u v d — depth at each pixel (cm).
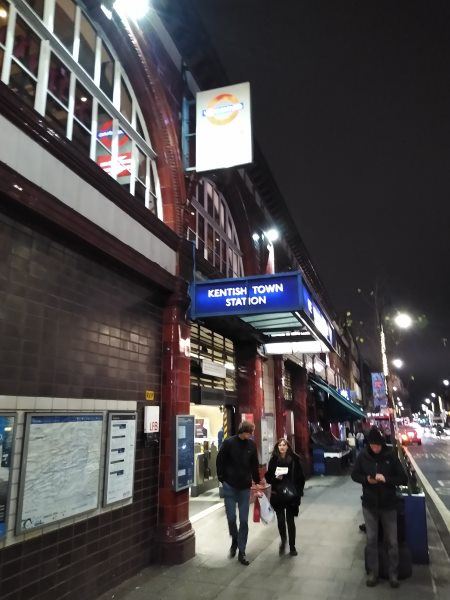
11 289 461
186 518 725
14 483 437
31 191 471
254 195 1473
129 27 776
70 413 516
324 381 2522
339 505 1122
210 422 1315
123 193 657
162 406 735
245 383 1231
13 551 431
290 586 580
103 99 696
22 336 469
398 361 1953
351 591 561
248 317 947
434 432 8619
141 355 696
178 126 907
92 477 543
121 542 599
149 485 682
